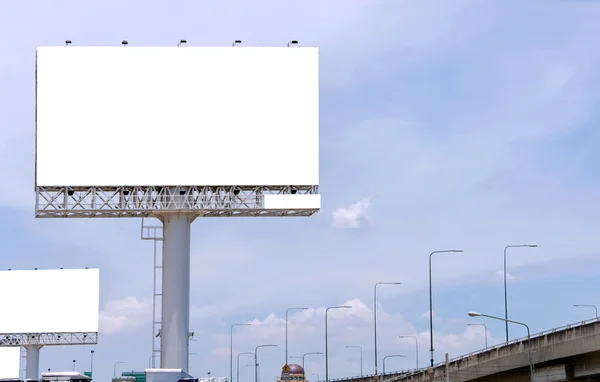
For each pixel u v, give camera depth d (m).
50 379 64.75
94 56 102.38
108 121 102.25
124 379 108.38
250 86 104.00
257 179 103.38
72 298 164.62
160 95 103.00
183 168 102.81
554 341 90.81
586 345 85.31
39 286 164.62
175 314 102.69
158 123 102.88
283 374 176.12
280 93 104.19
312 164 104.06
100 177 101.75
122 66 102.75
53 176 101.06
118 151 102.19
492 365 101.94
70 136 101.56
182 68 103.56
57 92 101.50
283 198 102.69
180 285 102.81
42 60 101.31
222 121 103.56
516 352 97.44
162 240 105.19
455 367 109.94
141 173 102.31
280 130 104.06
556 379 94.25
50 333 163.00
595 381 95.81
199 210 103.00
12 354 167.12
